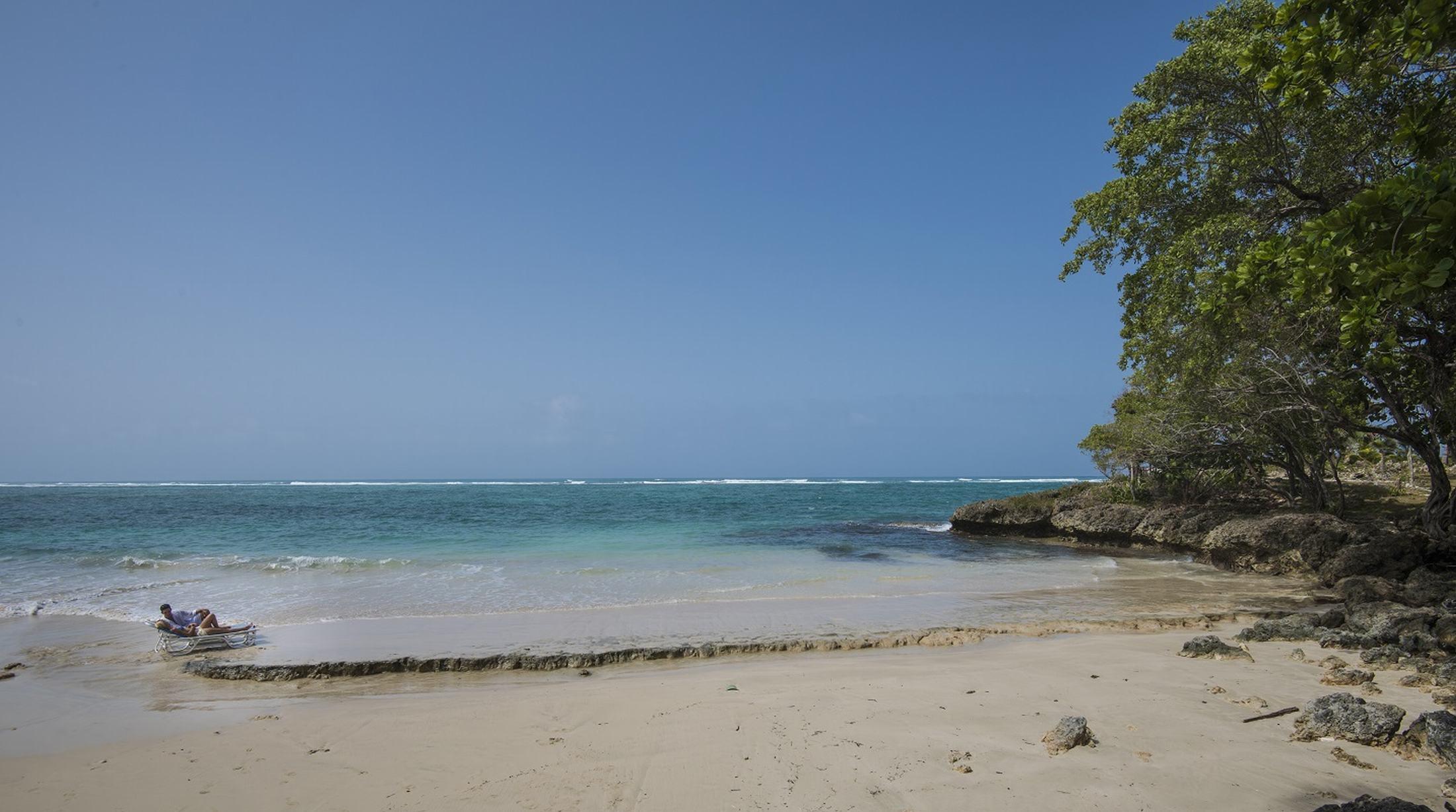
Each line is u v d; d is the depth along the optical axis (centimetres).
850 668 940
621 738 671
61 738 725
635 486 11756
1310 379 1911
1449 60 842
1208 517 2444
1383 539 1672
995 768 558
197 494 8394
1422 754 553
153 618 1329
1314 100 612
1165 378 2302
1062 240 1980
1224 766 548
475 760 630
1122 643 1055
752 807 508
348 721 753
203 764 642
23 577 1836
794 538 2975
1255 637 1056
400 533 3066
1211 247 1494
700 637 1145
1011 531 3256
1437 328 1436
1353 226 478
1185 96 1642
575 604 1451
